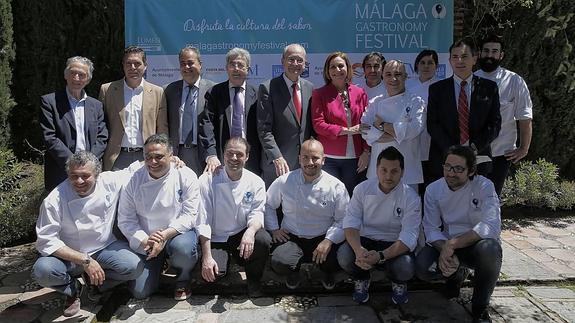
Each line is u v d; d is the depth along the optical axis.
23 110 6.02
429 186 3.59
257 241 3.56
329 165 4.09
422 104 3.88
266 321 3.28
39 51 5.85
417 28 5.36
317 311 3.43
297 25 5.32
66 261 3.32
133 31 5.35
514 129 4.21
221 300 3.62
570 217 5.64
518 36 5.78
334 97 4.05
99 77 5.96
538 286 3.81
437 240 3.42
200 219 3.63
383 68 4.24
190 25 5.33
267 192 3.84
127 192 3.56
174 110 4.15
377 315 3.37
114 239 3.62
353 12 5.31
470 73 3.77
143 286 3.50
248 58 4.13
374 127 3.91
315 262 3.63
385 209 3.54
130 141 4.09
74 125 3.89
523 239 4.88
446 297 3.62
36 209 4.95
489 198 3.39
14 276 4.06
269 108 4.05
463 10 5.51
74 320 3.31
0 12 5.56
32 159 6.09
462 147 3.36
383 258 3.41
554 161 6.12
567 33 5.70
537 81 5.86
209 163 3.83
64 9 5.86
